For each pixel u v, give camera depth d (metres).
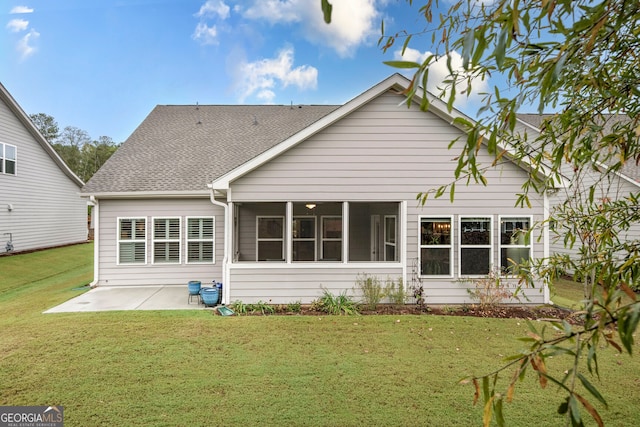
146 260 9.77
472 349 5.12
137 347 5.08
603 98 1.65
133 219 9.75
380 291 7.51
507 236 7.68
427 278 7.64
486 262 7.66
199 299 8.01
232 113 14.46
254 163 7.49
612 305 1.20
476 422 3.30
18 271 11.72
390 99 7.73
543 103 1.12
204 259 9.97
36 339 5.36
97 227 9.62
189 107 14.75
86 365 4.46
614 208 1.98
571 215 2.28
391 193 7.73
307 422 3.27
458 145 7.69
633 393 3.89
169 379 4.10
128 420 3.28
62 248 17.08
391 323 6.31
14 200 14.63
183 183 9.85
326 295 7.41
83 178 39.81
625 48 1.43
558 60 1.08
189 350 4.98
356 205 11.12
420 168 7.73
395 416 3.38
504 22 1.01
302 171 7.71
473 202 7.69
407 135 7.74
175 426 3.19
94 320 6.37
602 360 4.77
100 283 9.63
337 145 7.73
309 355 4.85
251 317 6.64
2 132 14.02
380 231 10.36
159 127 13.21
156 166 10.68
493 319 6.59
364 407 3.54
